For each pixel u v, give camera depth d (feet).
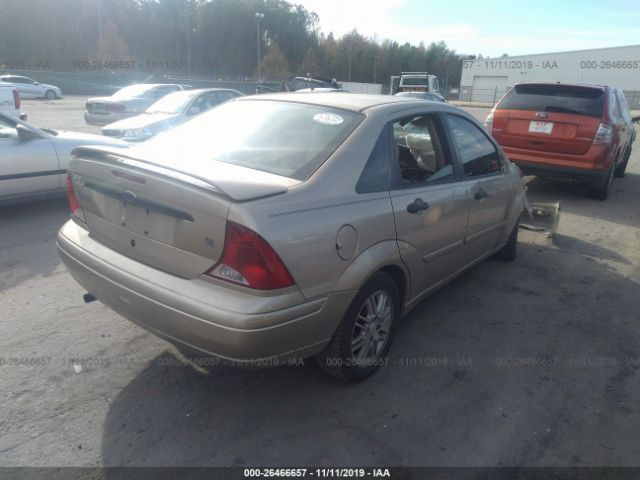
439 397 9.68
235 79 200.64
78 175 9.71
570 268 16.67
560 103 24.48
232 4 252.83
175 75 193.16
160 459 7.88
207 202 7.49
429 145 11.55
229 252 7.40
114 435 8.32
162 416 8.82
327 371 9.57
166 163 8.45
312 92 12.23
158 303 8.00
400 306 10.71
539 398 9.80
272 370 10.29
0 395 9.15
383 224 9.25
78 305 12.67
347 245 8.48
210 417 8.84
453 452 8.29
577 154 24.03
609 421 9.24
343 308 8.63
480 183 12.74
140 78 139.95
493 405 9.52
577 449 8.50
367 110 10.20
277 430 8.60
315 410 9.13
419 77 94.17
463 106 144.77
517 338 12.08
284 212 7.68
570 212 23.93
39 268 14.94
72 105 88.28
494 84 181.16
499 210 14.07
